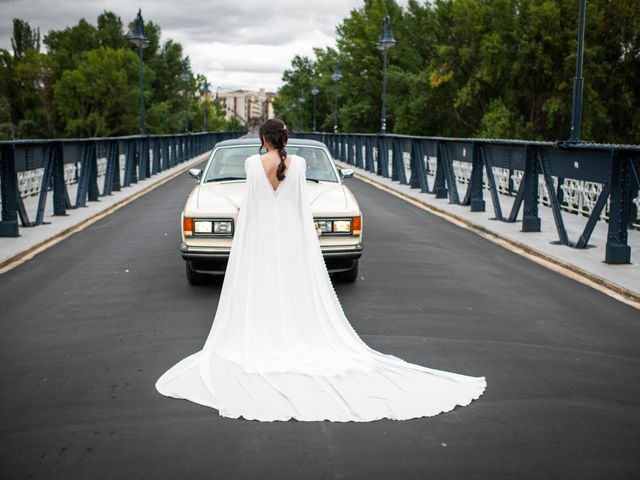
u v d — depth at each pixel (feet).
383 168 82.74
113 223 43.27
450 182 52.03
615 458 11.50
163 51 324.60
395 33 236.22
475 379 15.12
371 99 248.11
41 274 27.45
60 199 45.11
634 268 27.48
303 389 14.01
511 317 20.89
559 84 161.27
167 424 12.92
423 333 19.08
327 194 24.89
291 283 15.33
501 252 32.68
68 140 46.01
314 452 11.74
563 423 12.98
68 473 11.03
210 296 23.43
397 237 37.06
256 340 15.12
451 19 188.03
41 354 17.33
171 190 68.90
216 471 11.07
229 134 272.10
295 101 388.57
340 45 256.73
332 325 15.65
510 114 166.40
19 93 290.35
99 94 273.95
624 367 16.37
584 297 23.61
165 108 288.30
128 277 26.71
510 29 171.53
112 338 18.66
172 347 17.79
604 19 159.53
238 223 15.35
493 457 11.53
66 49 301.84
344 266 24.18
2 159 35.45
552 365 16.46
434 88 191.93
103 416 13.33
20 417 13.32
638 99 161.79
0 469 11.18
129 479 10.82
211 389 14.14
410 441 12.17
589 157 30.30
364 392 14.07
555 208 33.73
